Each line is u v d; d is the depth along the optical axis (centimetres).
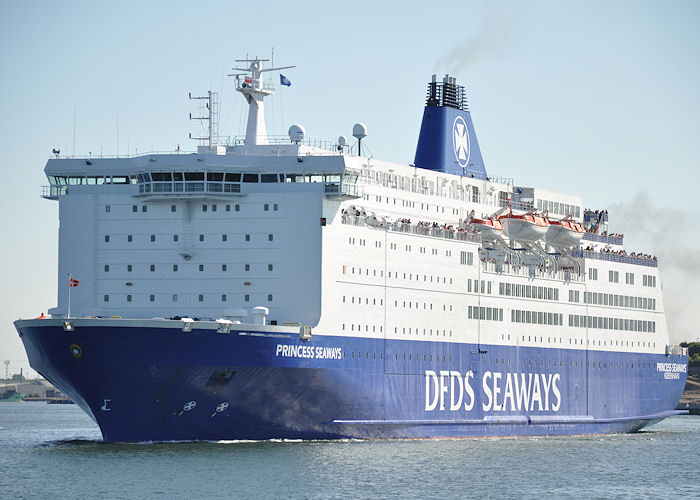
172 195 17662
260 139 19625
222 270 17812
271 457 16638
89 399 16700
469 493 15112
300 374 17338
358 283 18362
